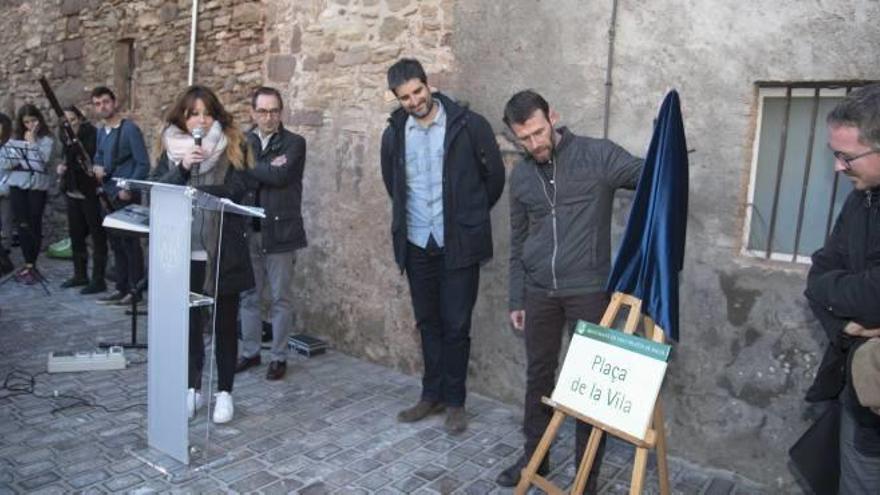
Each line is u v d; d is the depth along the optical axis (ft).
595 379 7.36
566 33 10.88
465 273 10.78
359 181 14.37
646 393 6.87
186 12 18.98
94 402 11.86
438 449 10.50
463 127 10.46
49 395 12.11
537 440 9.21
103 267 19.76
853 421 6.03
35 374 13.12
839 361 6.19
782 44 8.86
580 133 10.85
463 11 12.21
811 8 8.60
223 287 10.45
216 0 17.81
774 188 9.61
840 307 5.77
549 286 8.66
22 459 9.73
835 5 8.43
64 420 11.08
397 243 11.14
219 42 17.89
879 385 5.48
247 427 11.11
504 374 12.34
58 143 25.35
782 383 9.26
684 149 7.32
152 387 10.00
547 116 8.10
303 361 14.52
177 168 10.37
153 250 9.66
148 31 20.62
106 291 19.93
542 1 11.12
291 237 12.92
